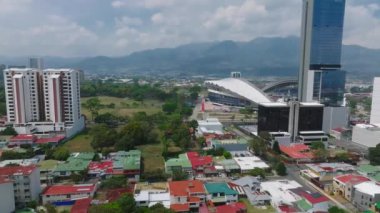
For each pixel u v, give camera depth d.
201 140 197.38
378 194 112.00
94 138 190.38
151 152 183.75
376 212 109.44
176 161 154.88
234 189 124.38
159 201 115.31
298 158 167.50
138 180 139.00
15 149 179.00
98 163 153.62
